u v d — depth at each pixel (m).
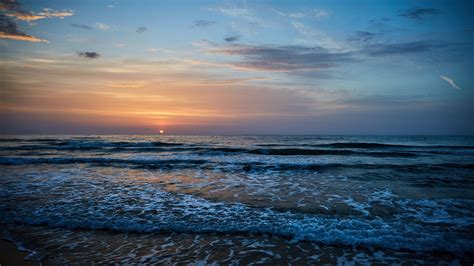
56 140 40.69
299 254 4.36
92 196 7.86
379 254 4.36
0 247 4.61
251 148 25.67
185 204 7.06
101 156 18.83
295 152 21.66
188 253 4.41
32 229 5.41
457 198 7.66
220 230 5.32
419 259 4.21
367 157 18.58
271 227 5.40
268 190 8.69
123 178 10.82
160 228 5.42
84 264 4.05
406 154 20.62
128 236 5.10
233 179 10.68
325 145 30.98
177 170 13.05
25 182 9.88
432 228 5.38
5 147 25.72
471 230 5.27
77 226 5.55
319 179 10.62
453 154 20.75
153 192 8.41
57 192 8.34
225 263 4.07
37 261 4.14
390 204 7.03
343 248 4.57
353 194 8.12
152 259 4.20
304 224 5.54
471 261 4.16
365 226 5.44
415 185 9.45
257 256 4.29
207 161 15.94
